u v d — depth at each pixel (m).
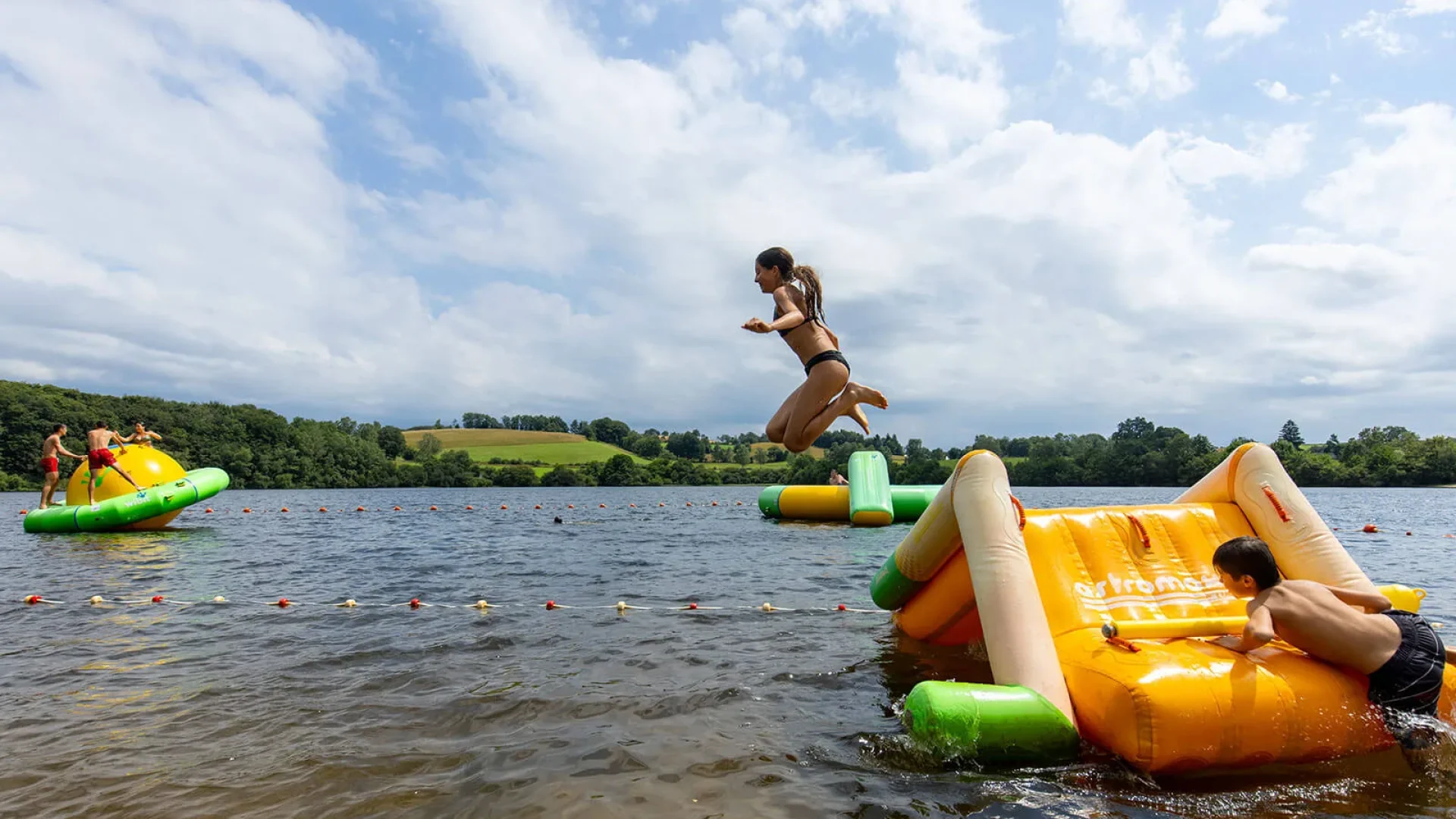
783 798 3.53
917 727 4.10
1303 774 3.75
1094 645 4.30
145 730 4.50
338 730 4.46
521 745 4.21
